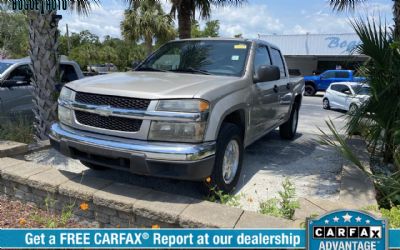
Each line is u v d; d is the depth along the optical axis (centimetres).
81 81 407
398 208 364
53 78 603
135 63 573
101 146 348
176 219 305
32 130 632
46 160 511
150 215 317
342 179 423
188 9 1012
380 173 492
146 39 2723
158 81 387
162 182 446
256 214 307
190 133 332
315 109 1595
